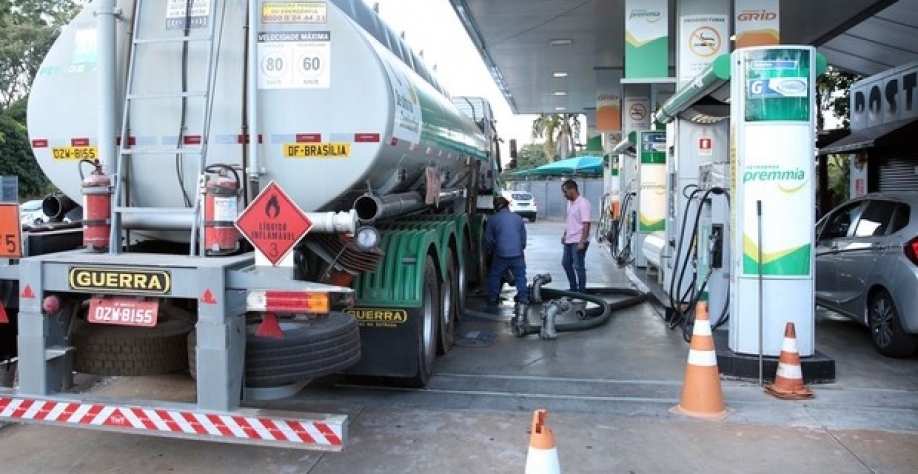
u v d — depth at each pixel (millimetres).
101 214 4645
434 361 6965
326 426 3900
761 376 6453
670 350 7938
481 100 12297
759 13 10297
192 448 4969
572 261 11320
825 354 7445
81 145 5098
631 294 11602
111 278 4105
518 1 12984
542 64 19516
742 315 6699
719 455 4867
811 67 6465
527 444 5047
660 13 11359
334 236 5027
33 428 5320
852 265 8133
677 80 10656
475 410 5797
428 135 6559
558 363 7371
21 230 4465
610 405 5949
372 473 4570
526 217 37281
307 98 4938
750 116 6535
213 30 4758
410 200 6672
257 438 3959
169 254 4793
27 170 33344
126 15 5020
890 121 14242
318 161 4953
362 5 5828
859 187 15273
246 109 4918
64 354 4336
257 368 4199
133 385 6207
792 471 4605
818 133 16578
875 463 4730
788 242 6520
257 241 4133
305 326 4504
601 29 15359
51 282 4191
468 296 11461
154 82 4969
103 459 4766
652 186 14016
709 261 7777
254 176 4883
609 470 4617
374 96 4910
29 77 41188
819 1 13219
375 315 5984
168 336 4484
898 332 7270
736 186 6699
